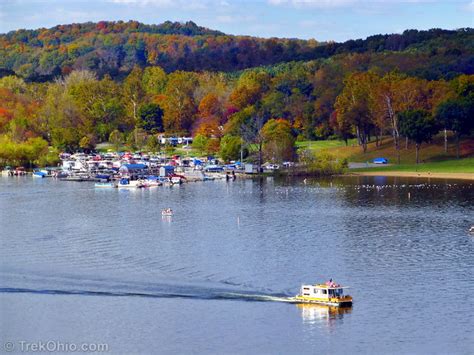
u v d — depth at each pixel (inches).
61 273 7741.1
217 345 6028.5
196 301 6889.8
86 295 7047.2
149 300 6919.3
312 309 6688.0
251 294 7066.9
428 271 7741.1
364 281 7436.0
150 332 6254.9
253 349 5969.5
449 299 6899.6
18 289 7209.6
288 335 6186.0
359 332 6235.2
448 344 6023.6
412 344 6028.5
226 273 7736.2
